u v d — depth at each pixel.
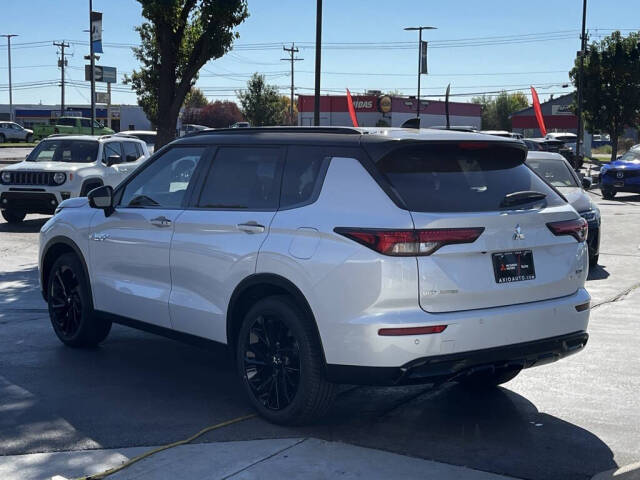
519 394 6.02
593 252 12.17
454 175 5.02
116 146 18.27
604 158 59.00
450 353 4.73
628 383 6.30
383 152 4.90
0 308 9.03
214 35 20.28
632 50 41.12
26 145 59.91
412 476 4.43
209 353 7.14
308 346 4.96
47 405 5.67
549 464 4.65
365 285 4.69
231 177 5.75
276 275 5.14
